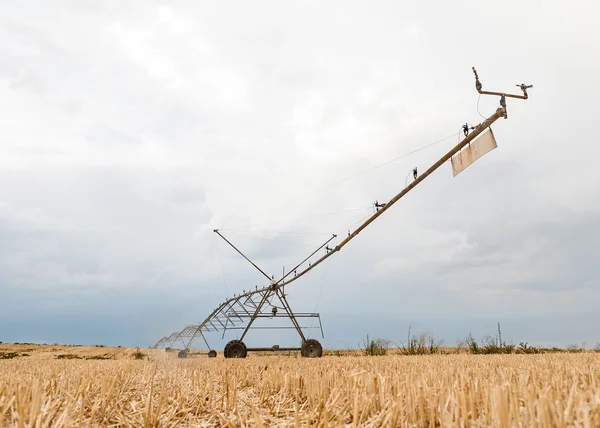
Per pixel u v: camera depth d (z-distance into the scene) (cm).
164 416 395
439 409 299
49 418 329
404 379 480
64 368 864
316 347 1977
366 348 2125
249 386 600
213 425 373
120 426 361
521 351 1995
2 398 338
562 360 919
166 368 823
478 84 1112
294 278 2028
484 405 304
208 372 741
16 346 2928
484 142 1089
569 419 273
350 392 413
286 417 388
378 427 319
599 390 326
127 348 2797
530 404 267
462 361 964
